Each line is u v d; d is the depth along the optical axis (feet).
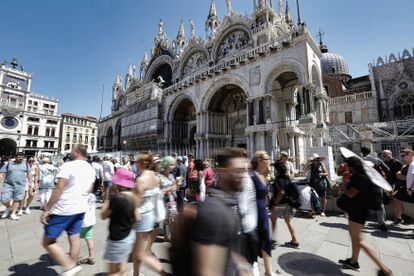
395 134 61.46
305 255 17.12
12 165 28.63
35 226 25.12
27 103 193.98
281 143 67.51
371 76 112.57
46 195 30.60
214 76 78.79
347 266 15.10
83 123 245.86
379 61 112.47
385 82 109.50
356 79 153.89
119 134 161.89
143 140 115.24
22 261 16.48
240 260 6.40
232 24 87.76
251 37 79.15
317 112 61.87
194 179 28.19
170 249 6.14
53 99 223.30
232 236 5.93
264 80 63.36
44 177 30.78
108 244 10.98
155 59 133.69
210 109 85.25
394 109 105.81
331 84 141.08
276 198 18.35
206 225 5.42
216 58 94.79
